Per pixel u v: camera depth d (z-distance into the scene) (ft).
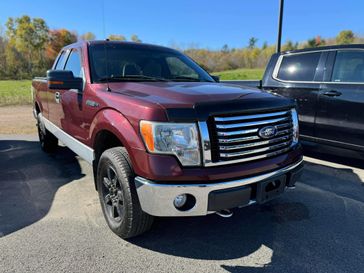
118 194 9.37
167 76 12.82
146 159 7.90
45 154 19.13
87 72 11.55
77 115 11.85
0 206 11.94
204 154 7.85
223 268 8.39
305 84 17.10
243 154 8.36
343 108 15.49
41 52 207.10
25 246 9.28
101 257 8.80
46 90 16.39
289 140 9.67
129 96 9.12
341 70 15.81
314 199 12.72
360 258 8.81
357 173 15.70
